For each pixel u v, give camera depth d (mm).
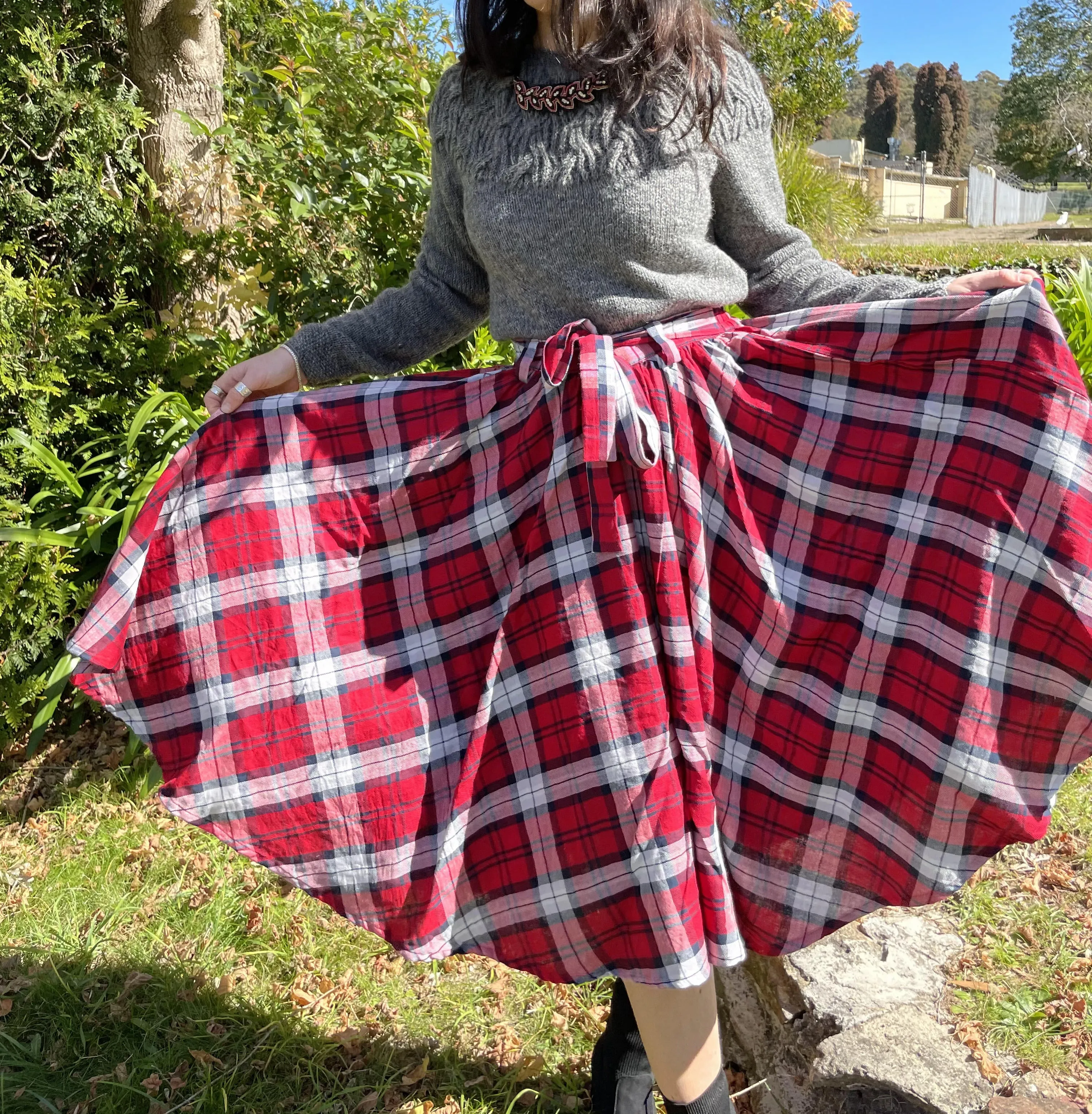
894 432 1413
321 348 1672
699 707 1375
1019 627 1322
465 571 1508
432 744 1480
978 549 1335
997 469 1345
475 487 1520
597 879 1374
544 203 1444
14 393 2916
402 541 1542
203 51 3621
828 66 11406
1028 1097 1543
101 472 3277
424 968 2125
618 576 1375
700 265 1478
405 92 3768
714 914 1362
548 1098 1801
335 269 3516
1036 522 1321
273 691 1505
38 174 3195
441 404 1556
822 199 7656
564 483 1404
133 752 2855
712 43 1447
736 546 1450
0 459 3012
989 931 1981
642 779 1348
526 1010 2020
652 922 1340
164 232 3408
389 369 1757
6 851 2561
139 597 1525
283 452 1562
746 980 2004
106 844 2547
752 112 1493
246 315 3660
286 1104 1799
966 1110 1536
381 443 1560
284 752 1491
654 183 1416
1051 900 2076
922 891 1356
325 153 3521
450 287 1718
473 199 1522
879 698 1391
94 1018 1974
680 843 1347
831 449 1437
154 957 2139
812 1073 1653
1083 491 1311
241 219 3533
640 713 1356
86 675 1501
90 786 2791
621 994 1639
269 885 2387
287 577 1532
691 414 1449
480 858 1446
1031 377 1338
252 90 4172
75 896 2350
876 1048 1651
